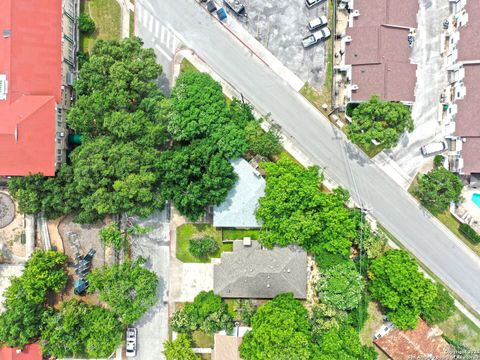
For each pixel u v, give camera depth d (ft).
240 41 199.31
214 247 193.98
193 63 200.13
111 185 180.75
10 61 174.70
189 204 182.60
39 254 186.70
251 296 190.49
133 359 196.85
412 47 197.47
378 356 195.52
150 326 198.80
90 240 198.18
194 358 184.44
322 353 171.63
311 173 183.52
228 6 199.11
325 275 182.80
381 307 195.31
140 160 177.17
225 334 189.98
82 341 184.65
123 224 197.36
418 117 197.16
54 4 179.73
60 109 185.26
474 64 184.14
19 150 176.14
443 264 196.13
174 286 198.80
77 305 188.44
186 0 199.93
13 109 176.35
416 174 196.34
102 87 179.22
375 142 196.75
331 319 181.78
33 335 182.60
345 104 195.83
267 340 165.17
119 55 180.75
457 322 195.72
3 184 197.36
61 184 183.42
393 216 196.44
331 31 197.36
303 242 185.16
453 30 194.29
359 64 185.06
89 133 182.70
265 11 198.90
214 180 175.83
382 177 197.26
